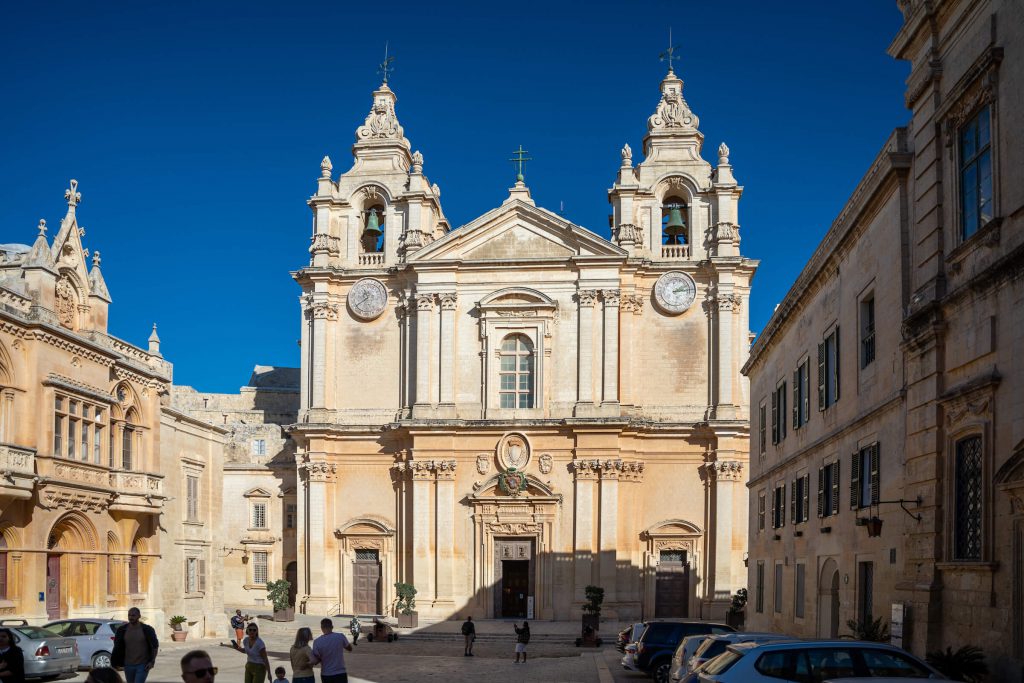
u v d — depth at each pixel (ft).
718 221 207.62
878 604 84.33
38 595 131.13
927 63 75.20
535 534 200.75
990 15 66.44
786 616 123.24
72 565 141.28
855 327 93.71
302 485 212.02
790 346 124.77
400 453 207.72
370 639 178.09
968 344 67.51
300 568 209.97
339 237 219.00
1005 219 63.41
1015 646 59.36
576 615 197.06
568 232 206.80
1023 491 58.03
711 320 205.36
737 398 202.28
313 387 211.82
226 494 248.52
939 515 70.95
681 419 203.51
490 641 180.75
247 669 76.64
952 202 71.77
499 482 200.75
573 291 205.98
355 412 212.23
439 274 208.03
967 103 69.56
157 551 163.22
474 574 201.36
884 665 56.13
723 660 58.59
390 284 214.28
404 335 212.02
